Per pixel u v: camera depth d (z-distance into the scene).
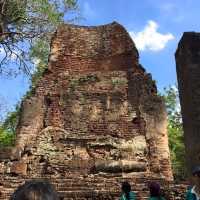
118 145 17.05
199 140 12.23
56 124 17.42
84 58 19.05
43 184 1.97
